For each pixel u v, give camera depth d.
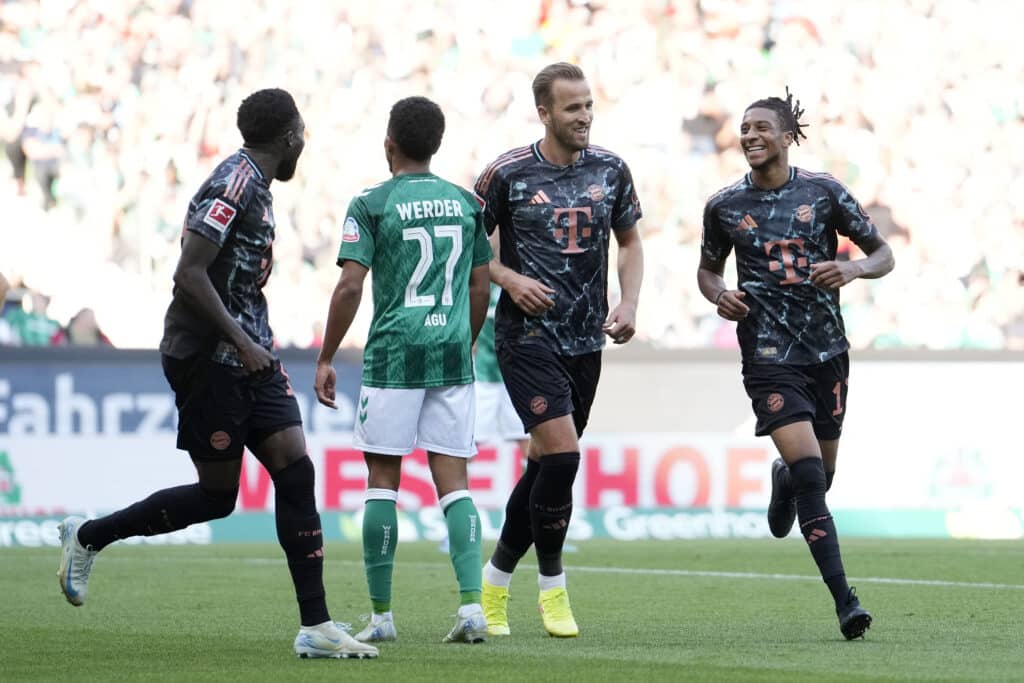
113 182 48.59
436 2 52.44
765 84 53.50
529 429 18.84
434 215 17.77
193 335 16.25
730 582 27.38
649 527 41.97
